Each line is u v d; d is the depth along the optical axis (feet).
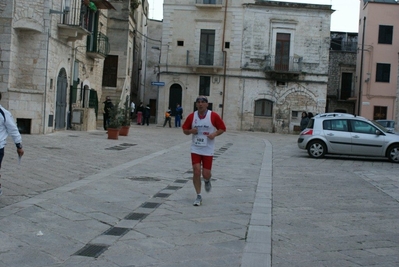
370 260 20.03
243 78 135.74
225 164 51.72
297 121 136.67
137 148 63.10
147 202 30.09
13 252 19.70
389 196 35.83
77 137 70.44
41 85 68.23
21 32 67.36
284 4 134.41
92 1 89.92
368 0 151.12
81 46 86.79
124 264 18.80
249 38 135.23
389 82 147.54
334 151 62.64
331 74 158.40
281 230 24.64
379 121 110.01
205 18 135.74
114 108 73.10
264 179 42.11
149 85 174.91
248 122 136.36
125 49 119.55
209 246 21.44
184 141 81.20
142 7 153.99
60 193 30.76
